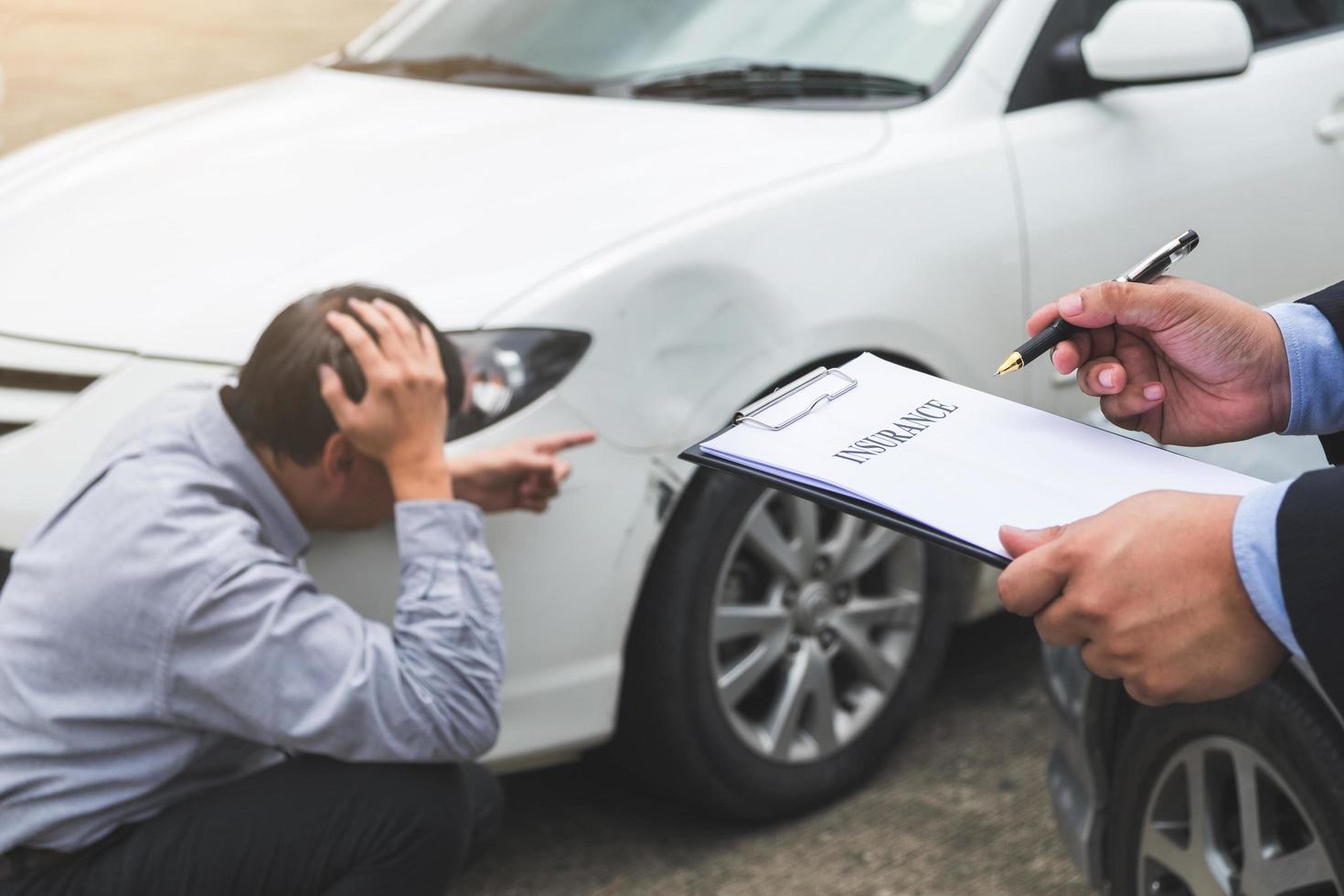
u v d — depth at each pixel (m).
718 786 2.46
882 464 1.00
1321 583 0.85
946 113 2.67
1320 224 3.03
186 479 1.73
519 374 2.12
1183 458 1.01
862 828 2.57
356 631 1.70
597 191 2.39
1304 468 1.88
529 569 2.14
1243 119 2.94
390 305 1.81
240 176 2.56
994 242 2.59
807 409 1.06
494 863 2.50
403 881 1.77
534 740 2.21
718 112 2.71
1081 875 2.30
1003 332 2.61
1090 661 0.93
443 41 3.21
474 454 2.06
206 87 8.14
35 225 2.51
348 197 2.43
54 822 1.69
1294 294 3.02
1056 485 0.98
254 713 1.67
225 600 1.65
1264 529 0.87
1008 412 1.06
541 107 2.78
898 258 2.47
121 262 2.33
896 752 2.80
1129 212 2.76
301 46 9.13
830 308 2.38
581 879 2.45
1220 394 1.19
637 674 2.35
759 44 2.89
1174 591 0.89
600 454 2.18
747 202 2.37
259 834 1.72
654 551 2.31
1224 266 2.89
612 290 2.20
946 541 0.93
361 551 2.01
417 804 1.75
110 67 8.43
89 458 2.10
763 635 2.46
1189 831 1.88
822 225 2.41
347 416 1.75
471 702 1.74
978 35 2.78
